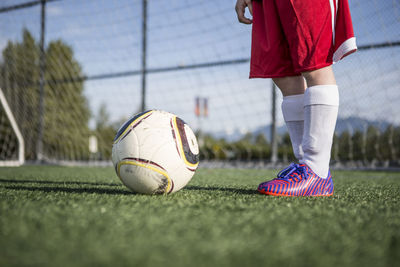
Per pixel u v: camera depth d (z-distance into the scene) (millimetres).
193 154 1531
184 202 1269
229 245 697
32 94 6508
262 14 1734
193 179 2848
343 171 4902
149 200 1312
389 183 2773
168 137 1457
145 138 1433
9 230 805
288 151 5598
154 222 894
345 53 1482
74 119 6438
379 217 1025
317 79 1536
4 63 6496
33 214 995
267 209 1130
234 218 960
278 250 673
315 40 1473
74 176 3045
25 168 4543
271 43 1638
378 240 764
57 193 1559
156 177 1425
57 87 6488
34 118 6492
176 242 713
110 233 780
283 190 1548
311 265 598
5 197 1400
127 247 677
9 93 6422
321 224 907
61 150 6496
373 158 5117
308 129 1582
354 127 5062
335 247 701
